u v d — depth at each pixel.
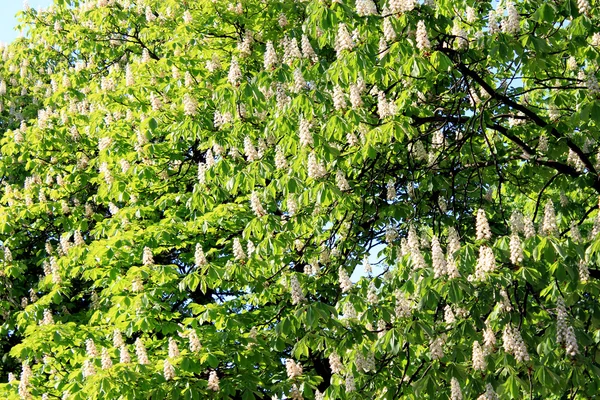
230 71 9.88
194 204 10.77
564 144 10.34
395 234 10.38
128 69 14.03
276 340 10.26
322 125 9.12
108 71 17.47
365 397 9.49
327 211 10.61
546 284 8.58
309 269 11.10
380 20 8.78
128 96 14.51
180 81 13.37
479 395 8.30
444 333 9.04
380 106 9.04
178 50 13.62
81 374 10.93
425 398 9.36
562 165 10.20
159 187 14.54
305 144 8.91
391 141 10.41
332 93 9.80
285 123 9.38
